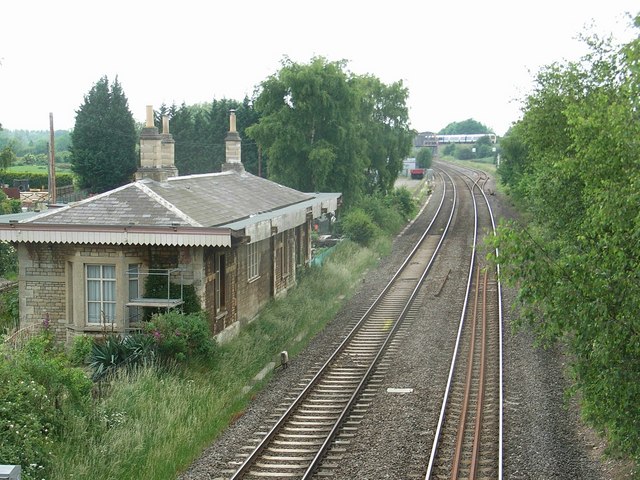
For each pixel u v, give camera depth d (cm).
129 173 6431
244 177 3119
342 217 4478
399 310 2638
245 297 2338
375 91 5409
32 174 6869
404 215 5347
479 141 16875
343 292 3002
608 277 946
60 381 1436
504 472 1241
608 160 1132
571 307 963
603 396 1012
